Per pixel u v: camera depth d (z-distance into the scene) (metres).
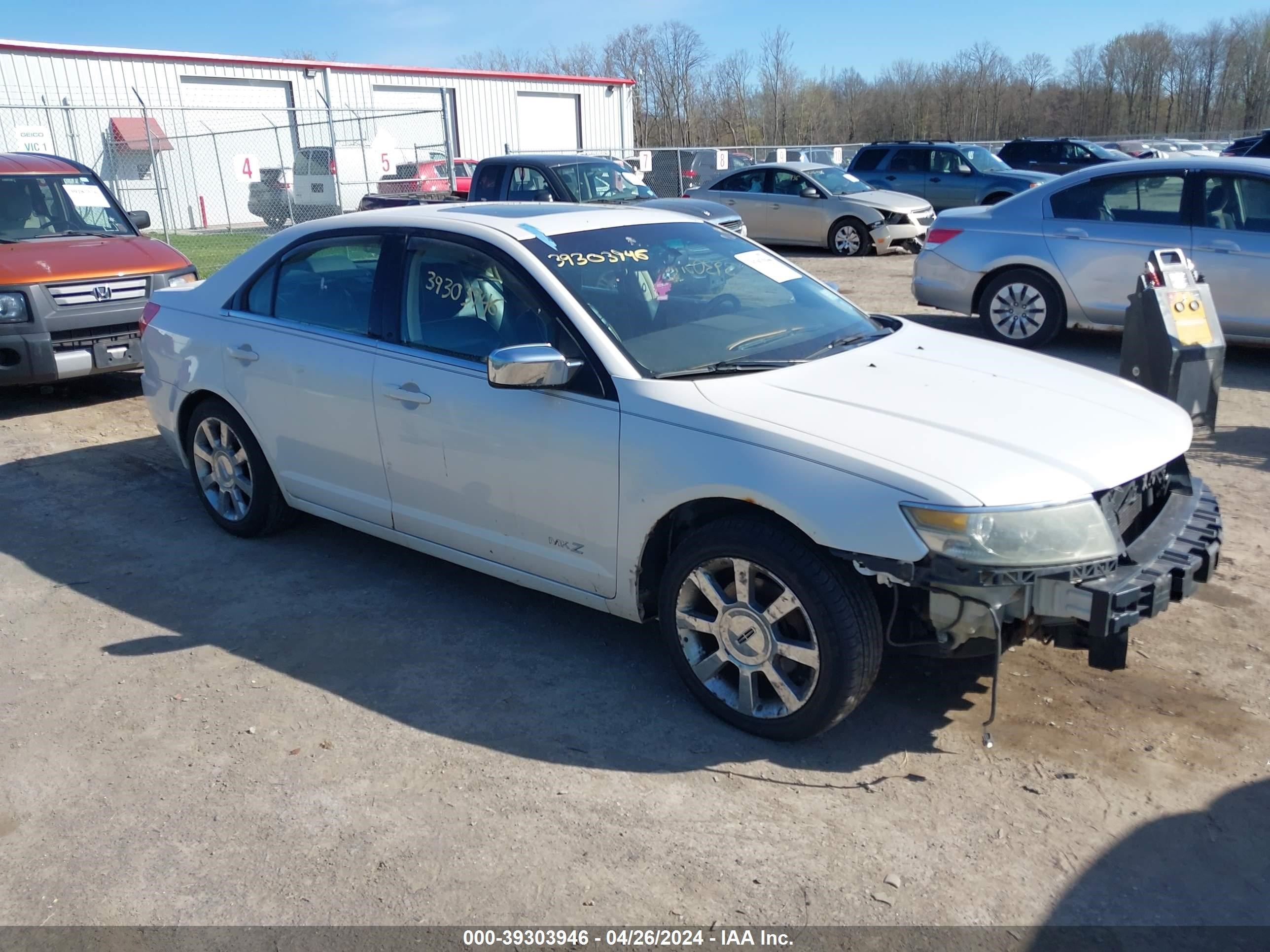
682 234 4.61
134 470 6.68
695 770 3.39
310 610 4.60
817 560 3.23
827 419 3.39
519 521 4.02
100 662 4.18
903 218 17.20
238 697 3.90
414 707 3.80
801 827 3.09
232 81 29.94
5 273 7.81
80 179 9.42
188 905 2.84
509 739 3.58
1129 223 8.70
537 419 3.84
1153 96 57.91
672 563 3.61
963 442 3.24
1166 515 3.54
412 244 4.42
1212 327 6.16
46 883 2.95
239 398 5.04
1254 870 2.88
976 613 3.07
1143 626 4.24
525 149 37.25
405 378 4.27
